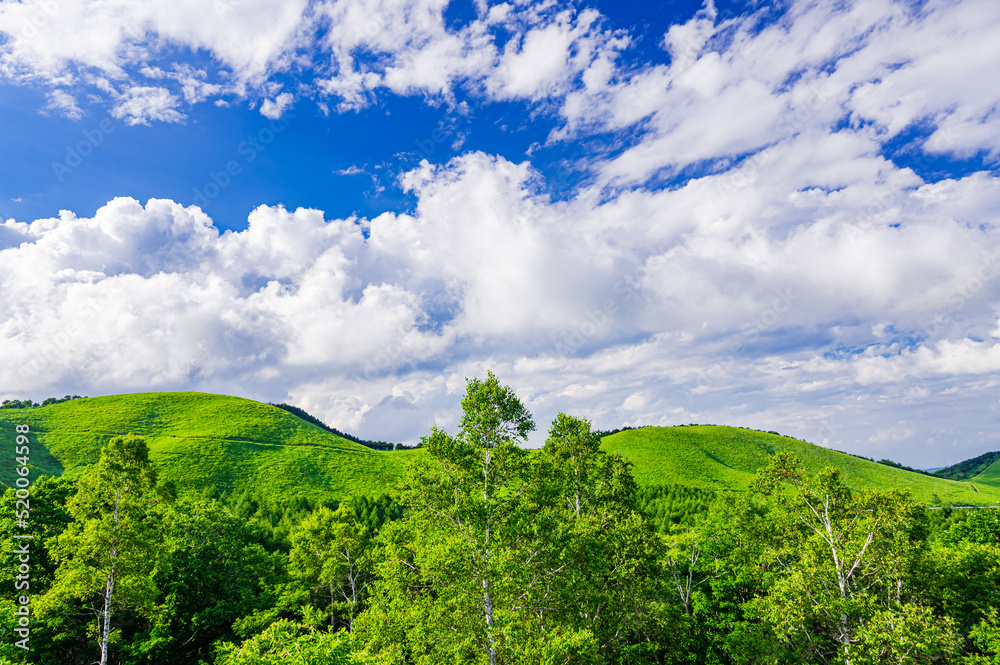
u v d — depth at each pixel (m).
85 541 28.31
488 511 20.14
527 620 20.34
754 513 39.19
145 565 30.44
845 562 26.28
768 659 26.00
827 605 24.23
